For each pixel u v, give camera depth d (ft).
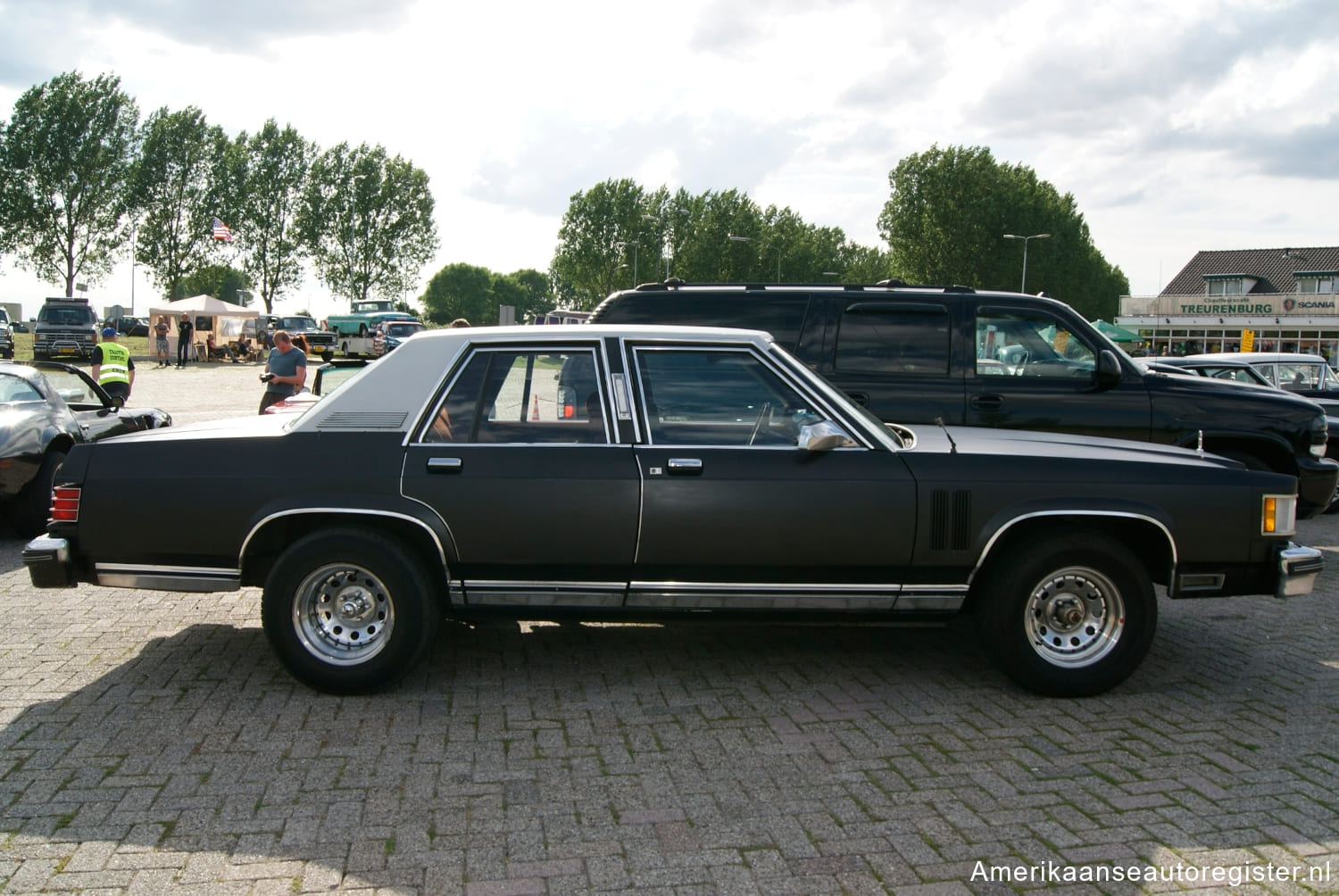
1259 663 16.74
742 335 15.01
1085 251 265.13
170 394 76.23
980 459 14.57
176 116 210.59
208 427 15.42
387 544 14.01
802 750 12.67
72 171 193.67
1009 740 13.09
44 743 12.60
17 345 142.10
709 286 23.26
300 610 14.16
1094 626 14.69
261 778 11.63
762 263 315.99
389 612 14.11
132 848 9.96
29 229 193.88
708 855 9.98
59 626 18.04
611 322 23.11
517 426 14.43
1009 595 14.38
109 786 11.36
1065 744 12.97
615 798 11.25
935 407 21.89
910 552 14.25
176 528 14.15
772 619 14.53
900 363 22.18
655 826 10.57
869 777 11.87
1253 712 14.28
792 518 14.08
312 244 238.89
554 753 12.48
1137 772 12.10
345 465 14.12
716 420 14.60
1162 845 10.29
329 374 30.01
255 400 71.41
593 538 14.05
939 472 14.33
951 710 14.17
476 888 9.31
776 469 14.17
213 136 218.38
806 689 15.03
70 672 15.38
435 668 15.80
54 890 9.16
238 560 14.15
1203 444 23.34
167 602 19.99
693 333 14.98
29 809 10.77
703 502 14.01
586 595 14.30
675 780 11.73
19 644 16.87
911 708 14.26
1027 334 22.53
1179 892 9.42
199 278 306.14
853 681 15.43
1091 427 22.17
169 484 14.19
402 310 252.83
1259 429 22.85
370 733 13.07
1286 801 11.33
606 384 14.57
